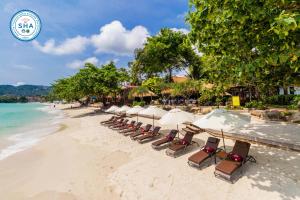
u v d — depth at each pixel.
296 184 5.76
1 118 36.97
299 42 4.39
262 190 5.75
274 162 7.21
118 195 6.71
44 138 17.66
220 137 11.20
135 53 34.94
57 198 6.89
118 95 45.19
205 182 6.59
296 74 6.54
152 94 33.88
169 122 9.26
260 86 8.07
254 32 5.16
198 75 33.09
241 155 7.07
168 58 32.72
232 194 5.81
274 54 4.29
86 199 6.69
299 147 7.87
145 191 6.64
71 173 8.89
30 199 7.07
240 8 4.58
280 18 3.33
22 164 11.01
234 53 5.87
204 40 6.18
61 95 52.84
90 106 59.78
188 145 9.75
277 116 13.93
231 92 27.55
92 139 14.77
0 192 7.82
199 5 5.27
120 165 9.12
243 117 7.22
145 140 12.55
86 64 34.59
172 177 7.22
